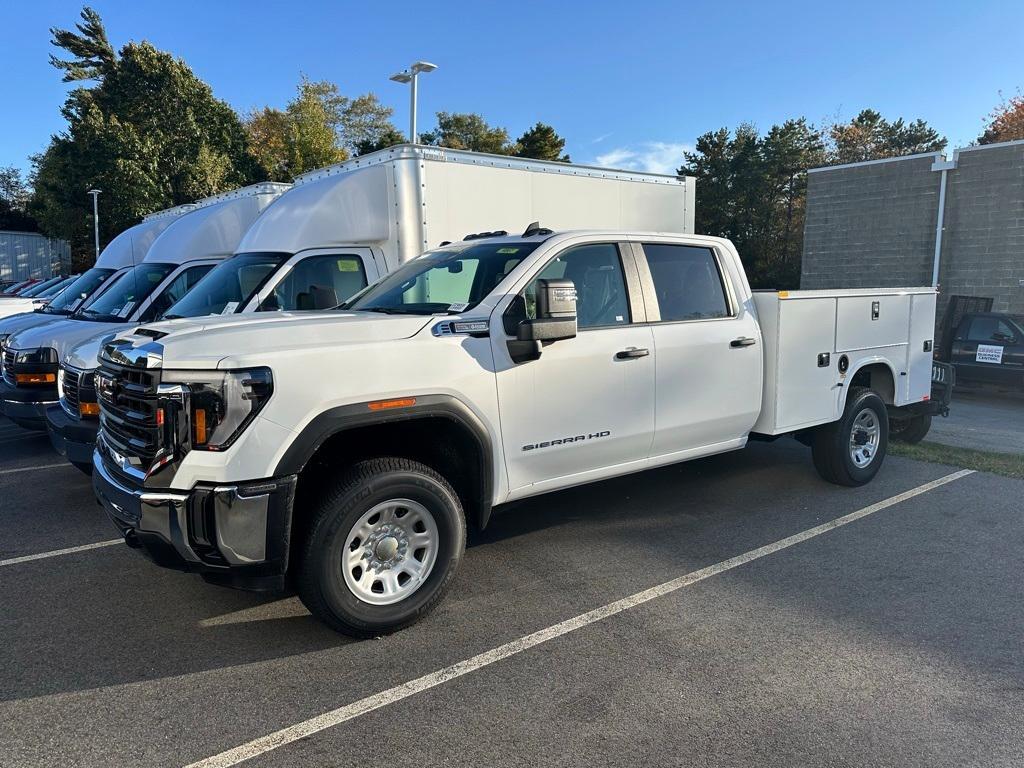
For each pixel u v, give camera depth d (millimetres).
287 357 3439
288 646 3725
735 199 43031
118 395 3732
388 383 3693
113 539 5301
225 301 7367
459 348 3984
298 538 3631
